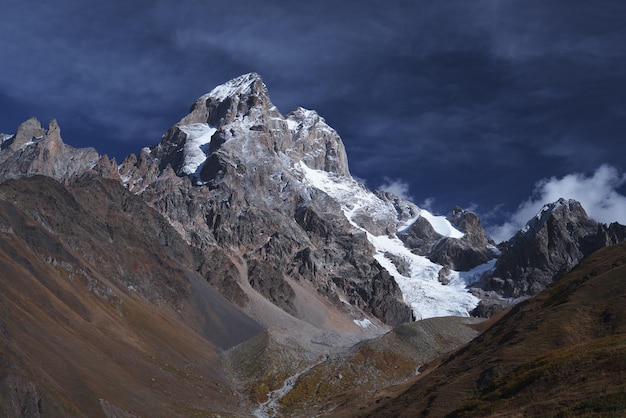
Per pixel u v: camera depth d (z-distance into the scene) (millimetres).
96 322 164375
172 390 152500
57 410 101500
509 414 79875
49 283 160500
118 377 135750
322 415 161000
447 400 113500
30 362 110500
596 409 72438
